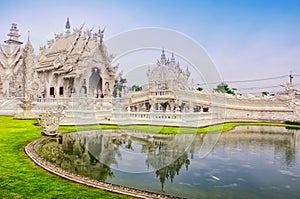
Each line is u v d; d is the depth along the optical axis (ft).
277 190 24.03
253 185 25.00
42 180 23.21
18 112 99.91
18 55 162.61
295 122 100.63
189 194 22.20
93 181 22.90
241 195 22.45
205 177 27.07
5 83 153.99
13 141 42.63
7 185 21.65
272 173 29.40
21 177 23.90
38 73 138.51
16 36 172.96
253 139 57.82
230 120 109.60
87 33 115.34
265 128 84.84
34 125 65.87
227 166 31.86
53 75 128.77
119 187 21.65
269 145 49.65
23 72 143.95
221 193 22.90
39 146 40.86
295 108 115.14
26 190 20.61
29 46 143.23
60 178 23.99
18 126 63.72
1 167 27.02
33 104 86.12
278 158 37.37
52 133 50.08
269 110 119.03
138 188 22.91
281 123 106.11
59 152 37.40
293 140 56.75
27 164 28.50
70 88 117.39
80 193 20.30
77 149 39.19
